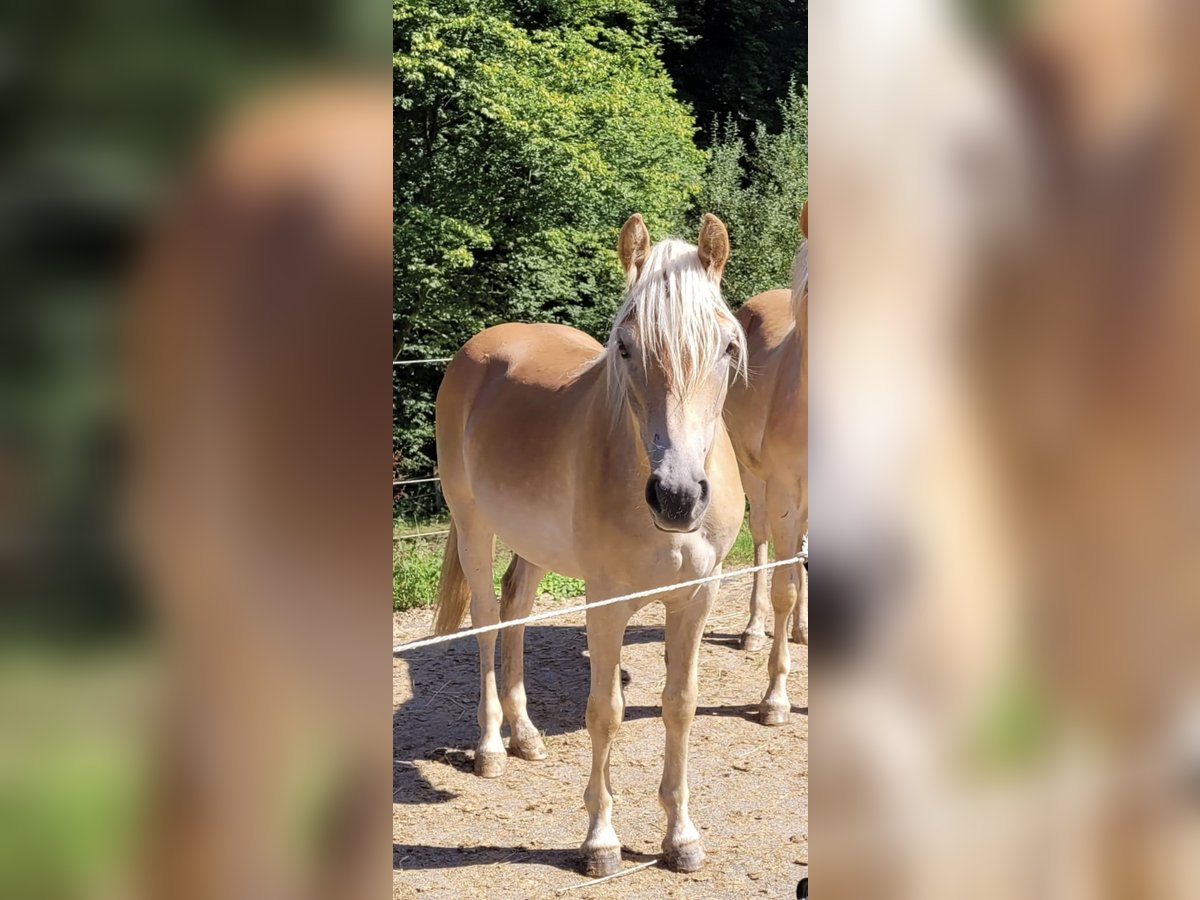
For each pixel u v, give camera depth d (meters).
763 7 19.12
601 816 3.76
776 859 3.85
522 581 4.73
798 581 5.69
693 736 5.05
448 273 12.16
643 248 3.46
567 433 3.75
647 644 6.47
